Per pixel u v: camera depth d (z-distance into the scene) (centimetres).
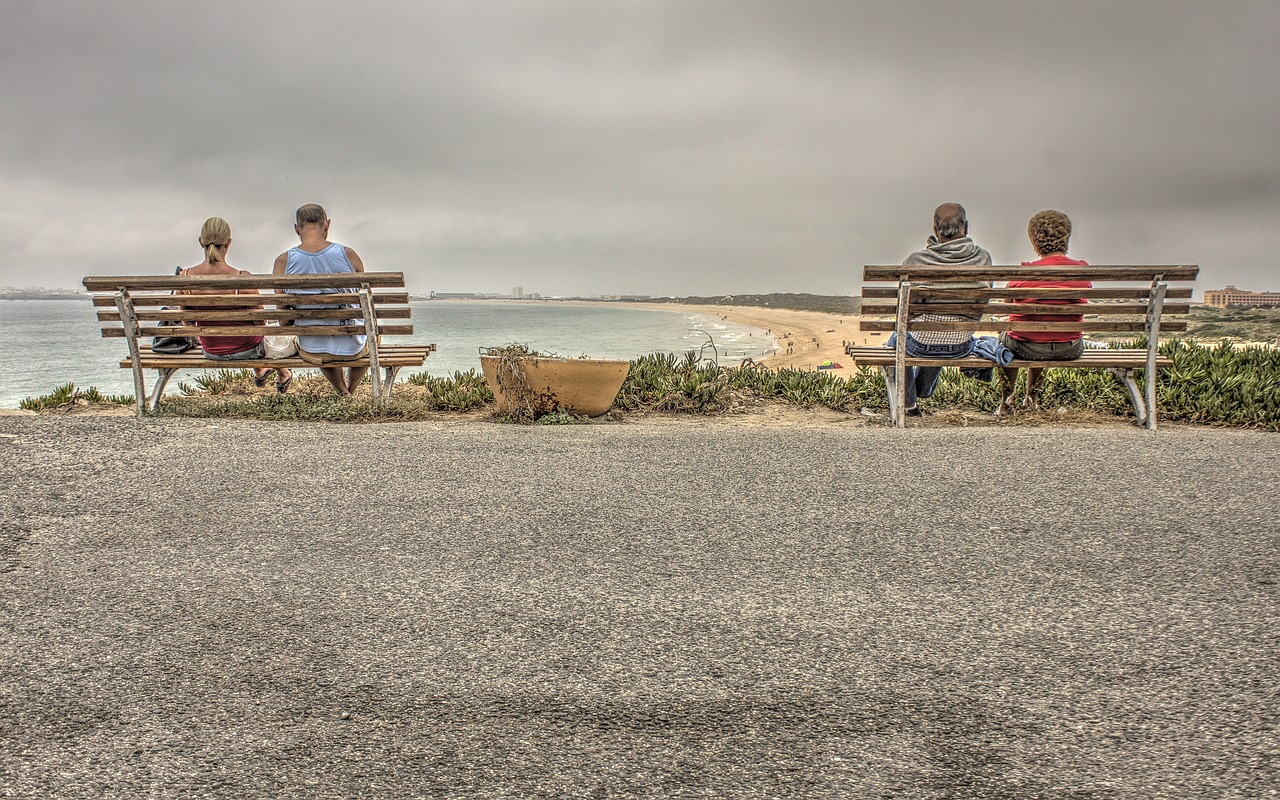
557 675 205
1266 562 281
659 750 174
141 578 271
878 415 638
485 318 17000
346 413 605
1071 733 179
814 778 164
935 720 185
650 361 820
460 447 479
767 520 332
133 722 185
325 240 680
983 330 587
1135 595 254
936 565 281
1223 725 181
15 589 262
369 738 178
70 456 441
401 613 242
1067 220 607
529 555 291
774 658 214
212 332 638
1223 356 737
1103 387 683
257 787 161
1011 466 427
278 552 295
